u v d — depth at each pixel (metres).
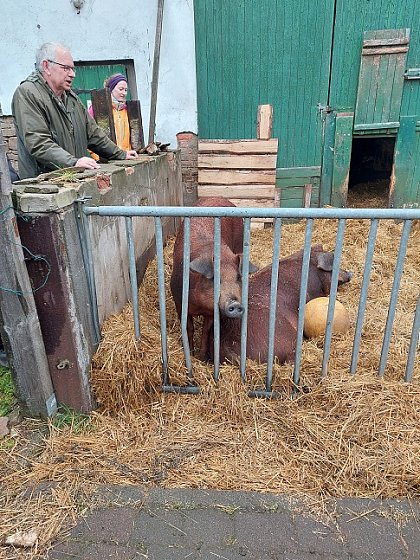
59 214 2.26
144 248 4.25
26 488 2.22
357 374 2.70
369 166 9.37
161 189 4.98
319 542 1.93
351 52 6.12
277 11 5.98
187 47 6.09
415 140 6.44
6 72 6.38
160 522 2.03
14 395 2.78
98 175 2.91
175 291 3.15
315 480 2.22
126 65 6.41
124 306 3.32
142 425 2.60
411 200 6.80
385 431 2.39
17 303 2.34
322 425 2.47
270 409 2.60
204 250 2.89
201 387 2.70
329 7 5.92
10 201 2.19
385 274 4.61
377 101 6.29
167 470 2.30
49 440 2.50
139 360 2.67
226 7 5.99
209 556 1.87
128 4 5.94
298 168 6.73
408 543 1.92
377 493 2.16
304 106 6.44
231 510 2.08
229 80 6.37
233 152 6.28
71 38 6.19
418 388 2.59
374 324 3.40
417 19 5.89
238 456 2.38
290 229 6.19
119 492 2.19
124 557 1.88
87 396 2.66
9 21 6.11
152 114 6.24
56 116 3.52
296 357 2.61
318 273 3.78
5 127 6.45
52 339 2.52
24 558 1.89
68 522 2.04
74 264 2.44
